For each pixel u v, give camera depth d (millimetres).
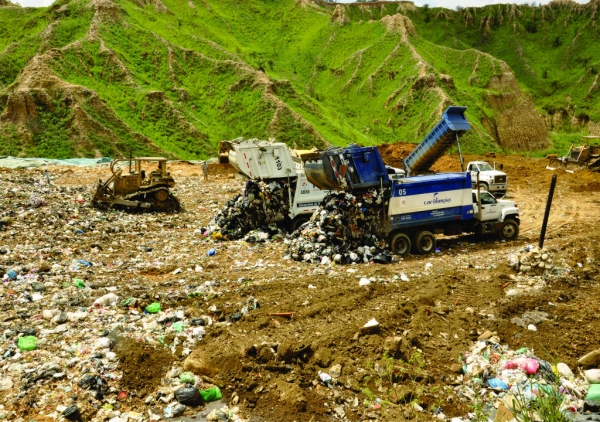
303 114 91625
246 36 144500
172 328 9602
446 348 9188
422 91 110625
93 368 8000
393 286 12242
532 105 132000
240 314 10336
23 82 71688
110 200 21844
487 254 15914
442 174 17516
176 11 131750
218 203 25453
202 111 86750
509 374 8211
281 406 7426
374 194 15391
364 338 9258
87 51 84438
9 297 10602
